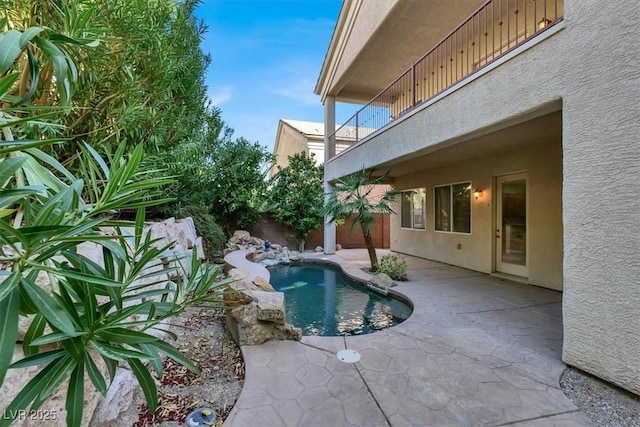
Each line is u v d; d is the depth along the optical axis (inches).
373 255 328.8
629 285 99.9
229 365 129.3
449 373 118.6
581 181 113.3
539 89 131.4
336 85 410.9
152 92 146.5
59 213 51.9
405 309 226.7
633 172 98.5
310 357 132.2
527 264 263.7
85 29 82.2
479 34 257.0
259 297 157.0
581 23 113.6
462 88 180.1
